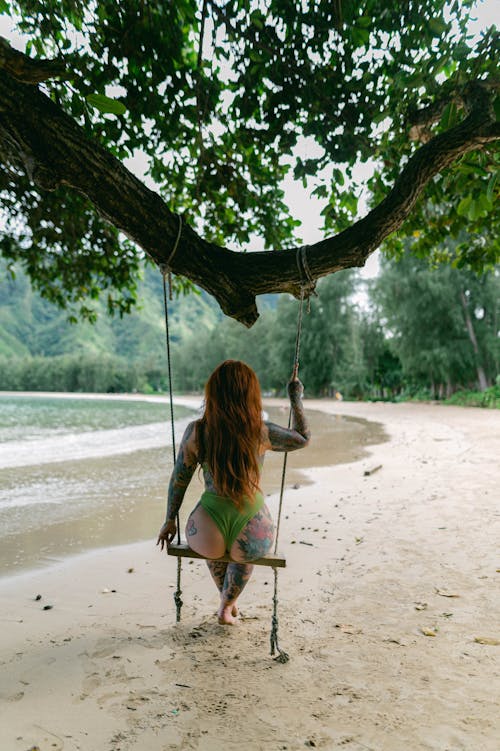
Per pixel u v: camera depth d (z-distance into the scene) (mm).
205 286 2963
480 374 37625
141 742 2076
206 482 2908
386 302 39594
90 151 2422
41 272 6473
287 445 2967
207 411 2867
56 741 2078
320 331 58469
